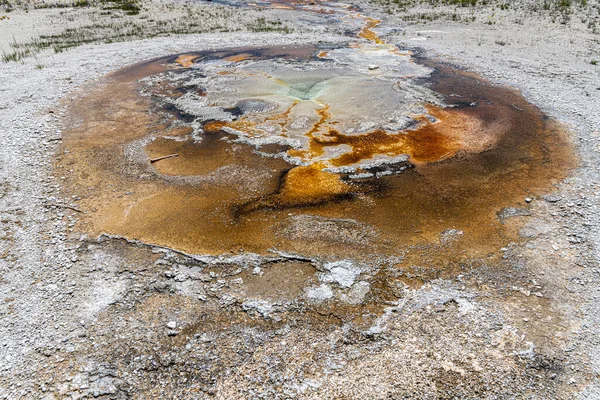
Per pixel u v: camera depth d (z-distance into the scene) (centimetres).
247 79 1252
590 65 1300
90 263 576
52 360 449
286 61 1428
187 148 874
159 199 712
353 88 1173
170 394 420
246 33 1830
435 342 469
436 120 996
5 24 1897
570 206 685
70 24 1938
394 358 452
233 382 430
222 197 718
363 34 1820
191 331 483
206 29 1900
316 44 1662
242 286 541
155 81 1247
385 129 951
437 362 448
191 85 1214
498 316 499
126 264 575
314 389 423
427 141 901
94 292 531
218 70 1338
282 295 529
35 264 572
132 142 894
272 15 2200
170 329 485
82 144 880
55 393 418
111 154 847
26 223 647
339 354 457
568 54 1407
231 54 1528
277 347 465
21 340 469
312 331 483
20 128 924
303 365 446
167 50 1570
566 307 509
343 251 597
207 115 1023
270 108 1054
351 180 766
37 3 2305
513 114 1021
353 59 1452
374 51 1555
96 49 1554
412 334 479
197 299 523
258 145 885
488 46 1551
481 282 546
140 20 2045
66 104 1073
